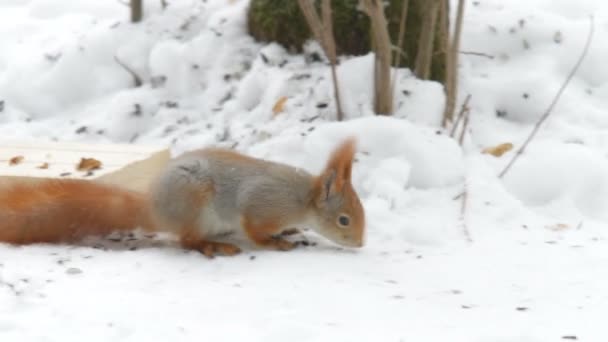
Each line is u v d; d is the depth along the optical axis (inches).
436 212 334.3
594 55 408.5
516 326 227.9
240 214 300.8
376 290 260.7
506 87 399.2
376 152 358.9
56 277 262.8
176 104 425.4
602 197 347.3
